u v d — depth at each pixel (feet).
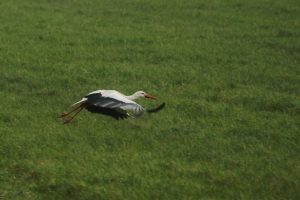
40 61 70.54
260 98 60.54
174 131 51.88
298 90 64.80
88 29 85.56
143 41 80.84
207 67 71.31
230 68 71.36
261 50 78.89
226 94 61.77
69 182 42.32
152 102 58.13
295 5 102.73
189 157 47.26
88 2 102.17
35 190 41.60
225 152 48.42
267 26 90.74
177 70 69.10
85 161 45.62
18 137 49.11
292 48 80.23
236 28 89.45
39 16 91.25
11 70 67.05
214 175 44.21
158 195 41.11
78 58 72.69
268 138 51.19
